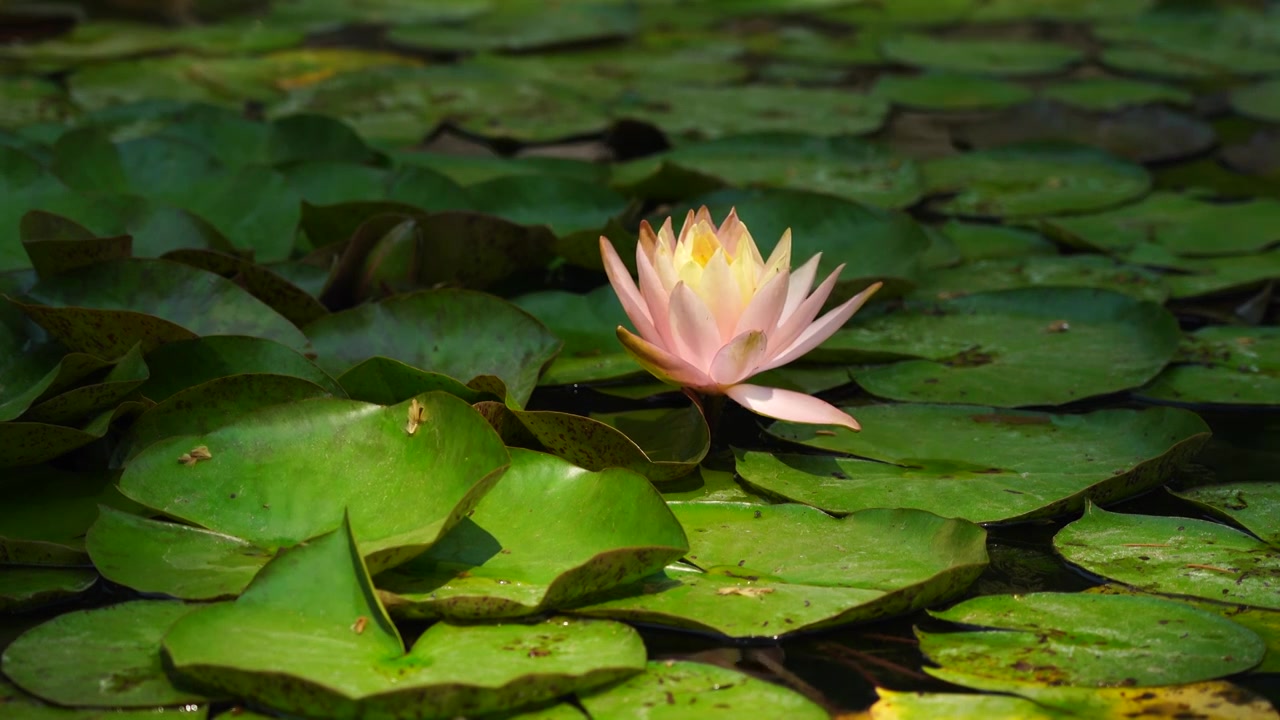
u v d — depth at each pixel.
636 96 3.64
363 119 3.23
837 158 3.01
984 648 2.17
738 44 4.55
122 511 2.23
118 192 2.57
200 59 3.87
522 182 2.64
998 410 2.37
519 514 2.22
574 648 2.15
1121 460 2.31
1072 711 2.13
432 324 2.37
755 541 2.23
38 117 3.02
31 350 2.32
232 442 2.24
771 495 2.28
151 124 2.88
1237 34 4.64
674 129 3.29
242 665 2.12
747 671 2.16
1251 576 2.21
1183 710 2.13
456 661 2.14
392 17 4.68
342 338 2.37
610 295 2.47
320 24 4.53
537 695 2.12
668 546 2.18
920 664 2.16
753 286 2.29
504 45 4.25
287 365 2.31
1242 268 2.59
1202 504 2.27
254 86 3.54
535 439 2.32
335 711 2.12
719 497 2.28
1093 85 3.88
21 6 4.50
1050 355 2.44
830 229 2.58
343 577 2.16
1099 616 2.19
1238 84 4.00
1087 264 2.60
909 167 2.91
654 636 2.18
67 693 2.12
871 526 2.24
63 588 2.19
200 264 2.39
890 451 2.32
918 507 2.26
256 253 2.54
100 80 3.47
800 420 2.27
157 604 2.18
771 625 2.17
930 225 2.70
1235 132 3.43
